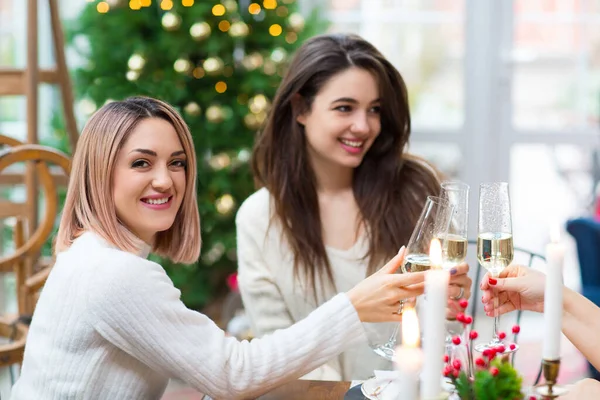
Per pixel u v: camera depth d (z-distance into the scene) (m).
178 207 1.79
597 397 1.60
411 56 4.84
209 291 4.32
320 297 2.33
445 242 1.68
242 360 1.66
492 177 4.87
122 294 1.59
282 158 2.37
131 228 1.76
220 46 3.99
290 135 2.37
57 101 4.73
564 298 1.78
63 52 3.52
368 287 1.73
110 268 1.60
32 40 3.34
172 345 1.62
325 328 1.71
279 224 2.35
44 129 4.72
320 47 2.29
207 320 1.70
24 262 2.63
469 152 4.84
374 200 2.35
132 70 3.99
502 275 1.85
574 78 4.79
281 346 1.69
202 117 4.14
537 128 4.84
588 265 3.81
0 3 4.64
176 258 1.89
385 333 2.20
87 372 1.62
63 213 1.74
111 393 1.66
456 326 1.72
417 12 4.79
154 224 1.74
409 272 1.72
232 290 4.24
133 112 1.71
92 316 1.60
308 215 2.34
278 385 1.71
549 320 1.29
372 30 4.83
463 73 4.81
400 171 2.41
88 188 1.70
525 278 1.80
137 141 1.70
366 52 2.29
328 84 2.25
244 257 2.40
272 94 4.12
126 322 1.60
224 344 1.67
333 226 2.38
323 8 4.82
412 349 1.08
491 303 1.80
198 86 4.14
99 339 1.62
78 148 1.72
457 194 1.70
